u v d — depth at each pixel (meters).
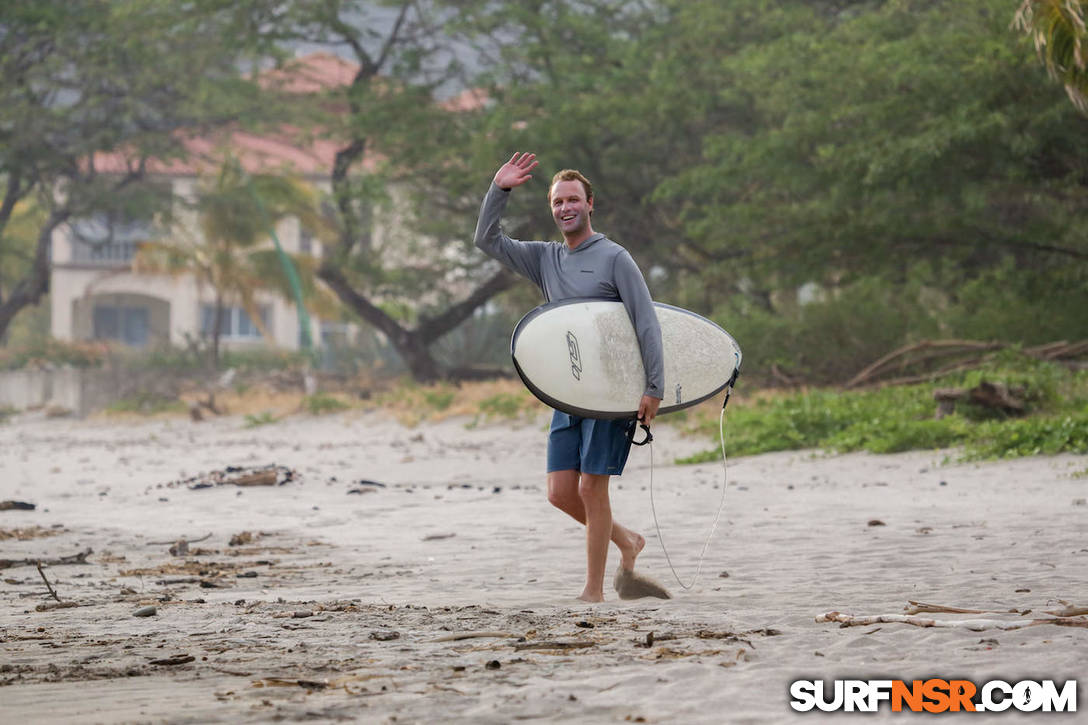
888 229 82.44
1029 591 19.92
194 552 31.39
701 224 95.12
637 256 124.44
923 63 77.25
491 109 128.12
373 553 30.72
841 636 14.54
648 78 118.31
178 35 148.50
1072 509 33.88
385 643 15.43
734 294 113.94
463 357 157.12
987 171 77.12
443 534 34.09
